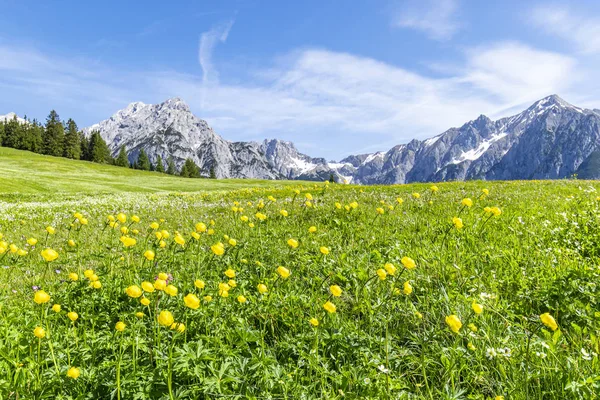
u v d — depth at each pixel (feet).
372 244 22.08
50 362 10.18
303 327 12.41
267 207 42.42
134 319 11.46
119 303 14.40
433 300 13.65
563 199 34.86
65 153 433.48
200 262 18.07
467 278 15.46
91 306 14.03
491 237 21.81
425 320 12.89
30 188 166.50
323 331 11.37
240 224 29.55
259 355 9.73
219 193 88.69
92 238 29.60
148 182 266.98
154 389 8.66
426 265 17.48
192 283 16.11
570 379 9.12
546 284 14.83
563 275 15.23
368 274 16.30
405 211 32.45
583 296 13.70
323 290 15.75
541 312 13.51
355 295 14.75
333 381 9.46
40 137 432.66
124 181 257.14
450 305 13.29
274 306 13.60
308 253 20.99
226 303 13.67
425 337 11.46
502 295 14.76
